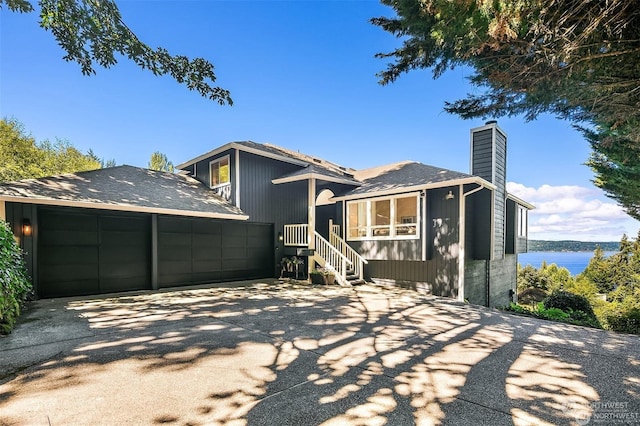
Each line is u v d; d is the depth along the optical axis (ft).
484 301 35.91
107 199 28.48
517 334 16.99
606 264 87.97
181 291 30.94
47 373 11.28
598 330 18.20
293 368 11.92
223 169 40.83
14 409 8.78
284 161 42.63
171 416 8.49
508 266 41.81
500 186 35.06
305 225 39.47
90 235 28.91
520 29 11.41
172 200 33.45
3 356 12.96
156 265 31.89
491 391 10.05
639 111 13.78
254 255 40.65
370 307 23.82
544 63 12.74
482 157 34.17
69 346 14.30
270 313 21.43
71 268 27.78
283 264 40.55
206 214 33.24
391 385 10.46
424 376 11.21
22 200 23.81
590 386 10.47
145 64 19.03
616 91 13.01
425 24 16.19
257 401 9.34
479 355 13.52
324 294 29.55
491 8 10.82
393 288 34.42
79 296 27.78
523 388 10.28
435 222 33.09
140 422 8.20
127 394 9.74
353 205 39.65
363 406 9.05
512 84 14.40
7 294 16.75
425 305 24.94
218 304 24.48
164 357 13.00
